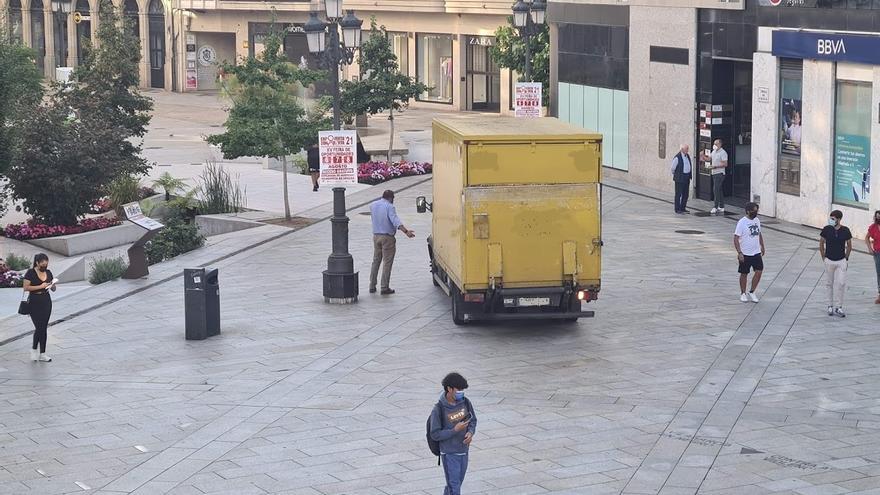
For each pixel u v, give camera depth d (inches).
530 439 660.1
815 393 733.9
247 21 2837.1
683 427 676.1
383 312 954.7
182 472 623.5
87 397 755.4
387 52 1729.8
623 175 1627.7
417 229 1291.8
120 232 1327.5
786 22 1288.1
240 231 1309.1
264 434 679.7
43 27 3189.0
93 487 605.9
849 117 1219.2
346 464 629.3
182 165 1798.7
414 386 761.6
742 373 776.9
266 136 1332.4
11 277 1087.0
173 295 1034.1
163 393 760.3
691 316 922.1
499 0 2363.4
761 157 1347.2
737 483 590.9
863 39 1173.7
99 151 1331.2
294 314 953.5
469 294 856.9
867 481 589.6
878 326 884.6
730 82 1435.8
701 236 1232.2
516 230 852.0
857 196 1215.6
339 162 982.4
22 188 1315.2
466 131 870.4
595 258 861.2
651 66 1537.9
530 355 827.4
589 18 1676.9
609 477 602.9
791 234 1242.6
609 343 853.8
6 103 1201.4
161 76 3021.7
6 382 789.2
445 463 536.7
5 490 603.2
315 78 1395.2
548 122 938.1
